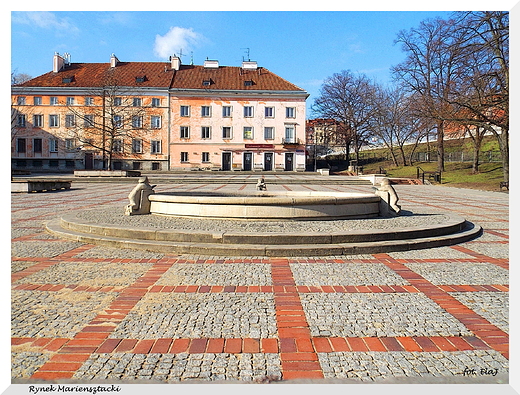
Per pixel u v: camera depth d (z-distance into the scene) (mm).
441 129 39281
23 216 11812
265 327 4031
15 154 52875
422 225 8930
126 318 4227
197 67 58906
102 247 7699
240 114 54312
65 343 3648
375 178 32375
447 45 26000
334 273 6016
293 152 54688
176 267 6285
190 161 54312
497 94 24641
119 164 53406
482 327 4082
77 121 52062
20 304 4621
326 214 9438
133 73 56312
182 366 3266
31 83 53500
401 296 5016
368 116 54500
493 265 6586
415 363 3355
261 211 9039
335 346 3646
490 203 17422
